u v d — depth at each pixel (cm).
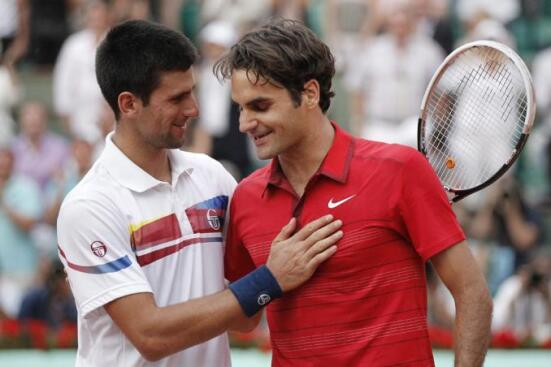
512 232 3684
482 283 1451
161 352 1503
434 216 1448
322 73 1476
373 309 1452
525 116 1539
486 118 1638
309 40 1462
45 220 3797
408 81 4044
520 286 3372
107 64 1566
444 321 3375
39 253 3766
